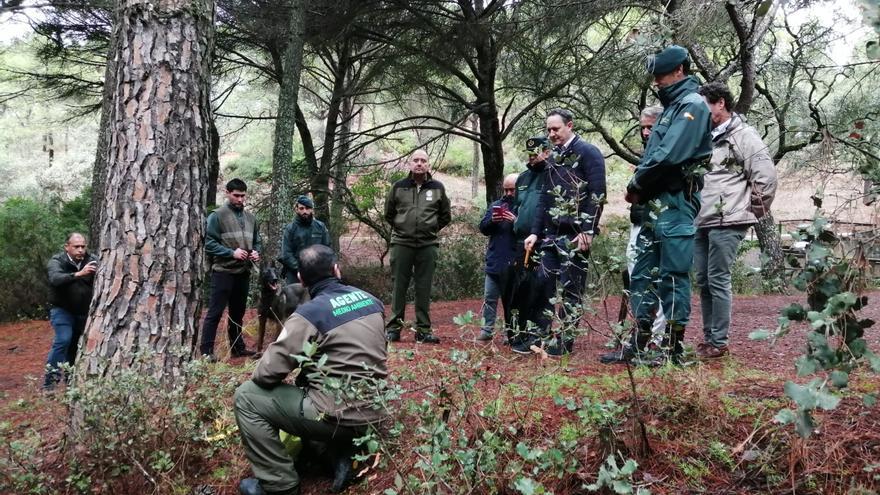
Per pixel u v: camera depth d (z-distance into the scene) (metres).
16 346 10.31
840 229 2.38
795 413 2.17
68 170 31.75
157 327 4.26
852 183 2.55
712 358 4.49
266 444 3.32
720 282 4.55
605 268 3.05
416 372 3.95
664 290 3.99
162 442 3.72
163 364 4.22
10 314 13.49
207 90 4.61
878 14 1.75
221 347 6.57
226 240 6.37
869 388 3.35
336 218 15.29
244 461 3.73
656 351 3.54
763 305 9.74
